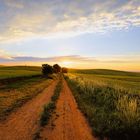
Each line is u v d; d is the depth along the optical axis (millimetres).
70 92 27359
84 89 27188
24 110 15086
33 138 9180
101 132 9859
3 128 10617
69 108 16078
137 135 9336
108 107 15125
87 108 15250
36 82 46594
